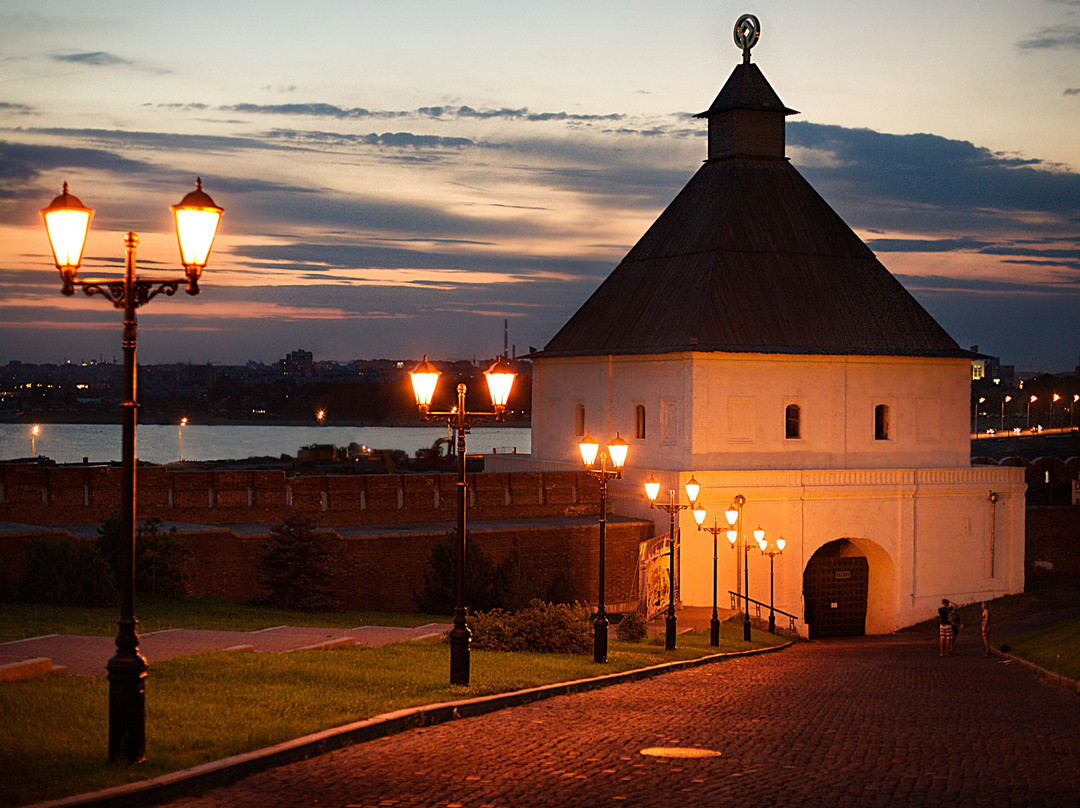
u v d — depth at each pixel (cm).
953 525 5528
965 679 2883
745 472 5072
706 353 5147
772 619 4672
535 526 4772
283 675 1923
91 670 1828
